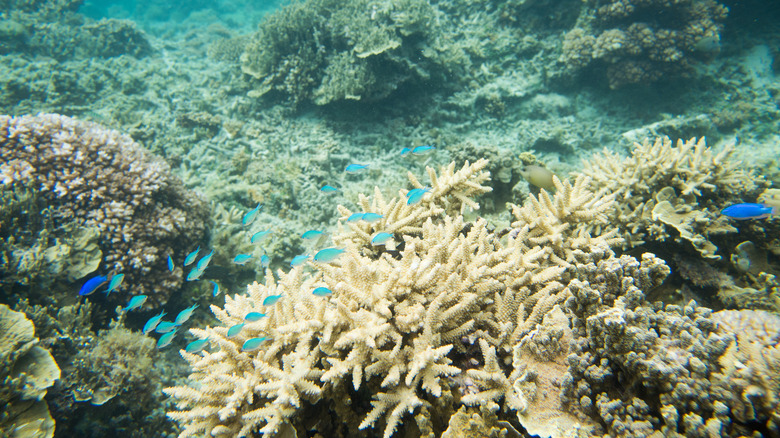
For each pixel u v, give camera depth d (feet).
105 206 19.04
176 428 17.83
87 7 98.58
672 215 14.47
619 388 7.18
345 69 32.07
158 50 50.85
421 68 33.86
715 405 5.76
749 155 26.14
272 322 10.25
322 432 9.21
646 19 34.14
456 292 9.13
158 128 33.40
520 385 7.63
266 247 24.50
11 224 16.97
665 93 36.52
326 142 32.09
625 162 17.25
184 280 21.88
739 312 7.71
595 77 37.76
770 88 35.09
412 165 31.04
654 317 7.55
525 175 18.63
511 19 39.73
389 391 8.40
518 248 11.22
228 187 28.12
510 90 37.45
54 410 14.49
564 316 9.11
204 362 9.93
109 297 18.66
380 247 13.12
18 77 33.96
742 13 38.50
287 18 34.42
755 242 14.80
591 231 14.07
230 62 45.78
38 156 18.89
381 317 8.71
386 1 33.50
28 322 14.25
